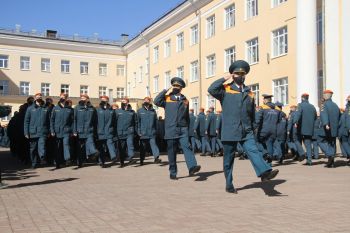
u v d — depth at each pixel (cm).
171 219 546
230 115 734
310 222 520
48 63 4978
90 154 1266
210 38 3238
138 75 4831
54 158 1375
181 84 964
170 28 3934
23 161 1566
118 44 5347
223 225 510
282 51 2480
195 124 1806
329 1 2170
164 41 4066
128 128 1330
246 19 2802
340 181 891
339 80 2136
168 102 961
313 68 2178
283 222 521
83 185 881
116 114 1330
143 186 858
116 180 963
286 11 2420
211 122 1739
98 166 1348
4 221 543
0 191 800
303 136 1266
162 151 2122
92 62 5159
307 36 2188
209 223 521
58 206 643
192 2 3391
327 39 2173
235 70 741
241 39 2847
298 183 866
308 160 1257
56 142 1276
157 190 799
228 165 754
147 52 4506
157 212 592
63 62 5050
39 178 1016
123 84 5291
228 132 733
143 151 1355
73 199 704
